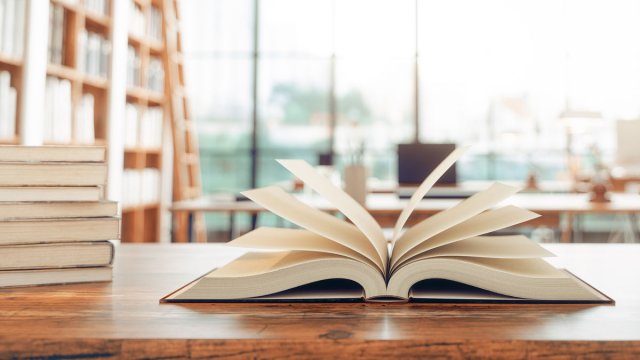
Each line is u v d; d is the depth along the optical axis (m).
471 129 6.57
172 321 0.47
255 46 6.49
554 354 0.42
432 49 6.52
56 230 0.62
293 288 0.60
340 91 6.60
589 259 0.83
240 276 0.55
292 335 0.43
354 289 0.60
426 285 0.62
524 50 6.51
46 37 2.44
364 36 6.56
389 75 6.58
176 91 4.62
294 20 6.52
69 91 2.73
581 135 6.38
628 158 3.83
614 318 0.49
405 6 6.52
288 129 6.61
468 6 6.49
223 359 0.42
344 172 2.23
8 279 0.60
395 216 2.44
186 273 0.72
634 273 0.71
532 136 6.57
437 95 6.55
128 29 3.54
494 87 6.52
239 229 6.71
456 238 0.57
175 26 4.73
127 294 0.58
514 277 0.54
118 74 3.22
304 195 3.05
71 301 0.55
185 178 4.79
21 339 0.42
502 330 0.45
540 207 2.34
